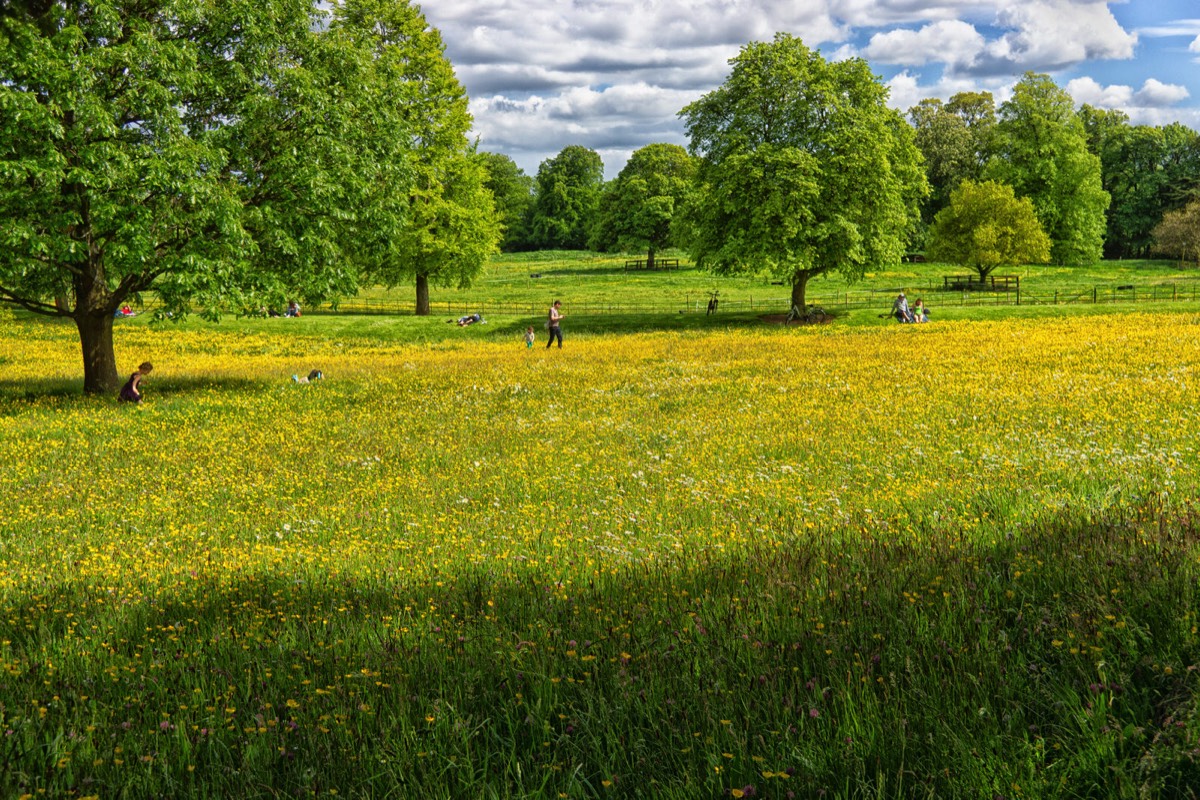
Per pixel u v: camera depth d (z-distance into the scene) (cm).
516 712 468
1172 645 452
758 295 7875
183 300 2297
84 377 2847
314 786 395
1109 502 920
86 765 423
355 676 513
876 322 4941
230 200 2247
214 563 938
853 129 4744
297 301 2600
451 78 5128
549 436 1866
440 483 1439
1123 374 2314
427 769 410
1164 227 9994
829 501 1123
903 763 381
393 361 3609
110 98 2212
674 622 585
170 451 1806
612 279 9812
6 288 2483
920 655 481
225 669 557
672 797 373
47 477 1564
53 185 2044
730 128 4972
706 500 1205
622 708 451
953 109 12512
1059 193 9962
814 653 500
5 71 1995
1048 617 517
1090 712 402
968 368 2680
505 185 14675
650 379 2775
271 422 2138
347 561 945
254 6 2409
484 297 8081
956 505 1005
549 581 755
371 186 2688
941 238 7638
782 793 375
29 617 729
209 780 411
